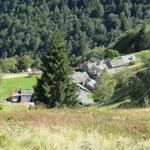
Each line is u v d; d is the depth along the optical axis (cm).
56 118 2177
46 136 1423
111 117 2700
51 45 6556
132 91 7044
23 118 2134
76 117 2344
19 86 19762
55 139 1370
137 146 1466
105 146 1388
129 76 7475
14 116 2177
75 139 1449
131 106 6475
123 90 7806
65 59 6456
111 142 1473
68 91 6378
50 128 1744
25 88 19438
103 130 1998
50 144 1302
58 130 1708
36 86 6397
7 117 2166
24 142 1313
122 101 7088
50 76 6322
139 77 7138
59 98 6281
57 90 6303
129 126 2178
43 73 6406
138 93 6831
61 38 6600
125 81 8088
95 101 11100
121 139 1614
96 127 2039
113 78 10850
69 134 1612
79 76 17975
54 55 6425
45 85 6300
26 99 17200
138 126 2197
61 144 1320
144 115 3300
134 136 1945
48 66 6397
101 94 10719
